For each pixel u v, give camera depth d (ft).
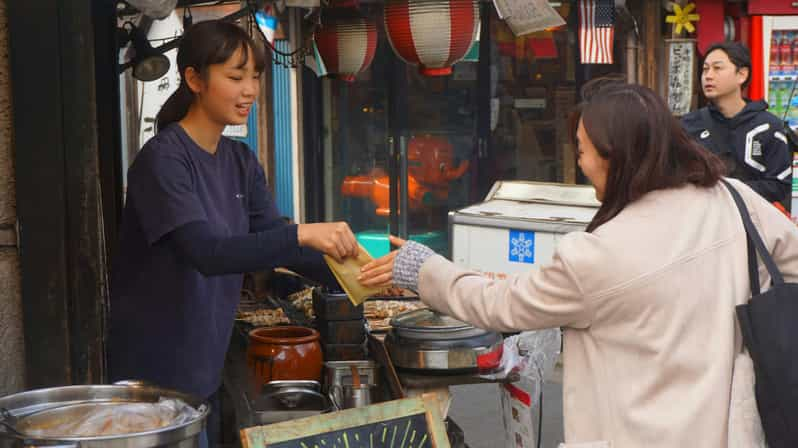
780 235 7.42
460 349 10.44
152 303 8.89
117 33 14.16
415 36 12.48
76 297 8.79
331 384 10.85
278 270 15.46
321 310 11.67
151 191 8.38
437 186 31.30
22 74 8.55
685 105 27.09
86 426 6.86
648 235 6.98
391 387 10.52
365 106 31.12
